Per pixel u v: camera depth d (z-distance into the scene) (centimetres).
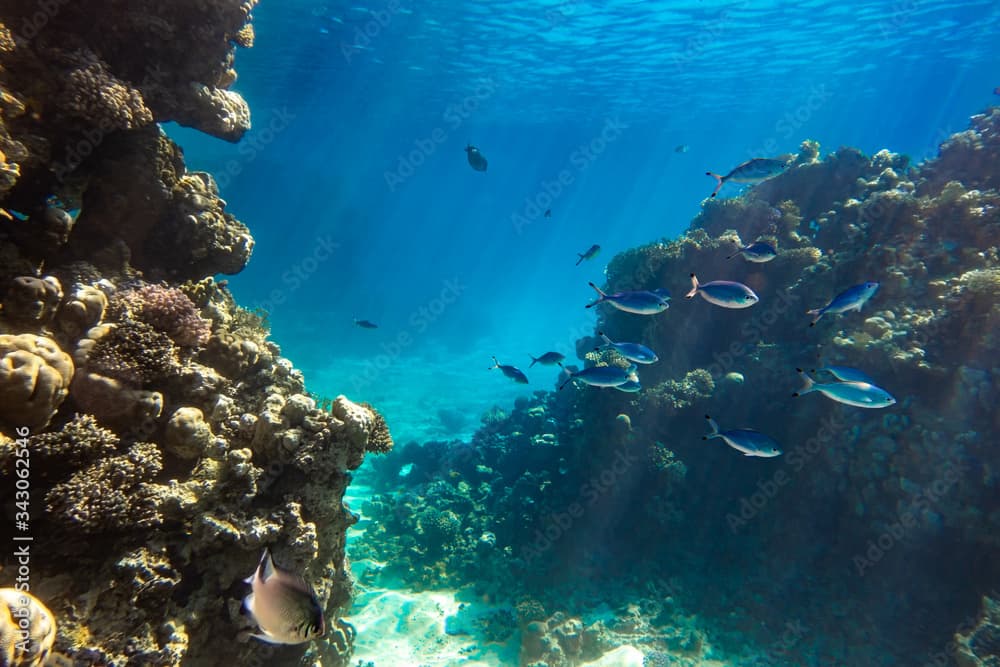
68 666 282
